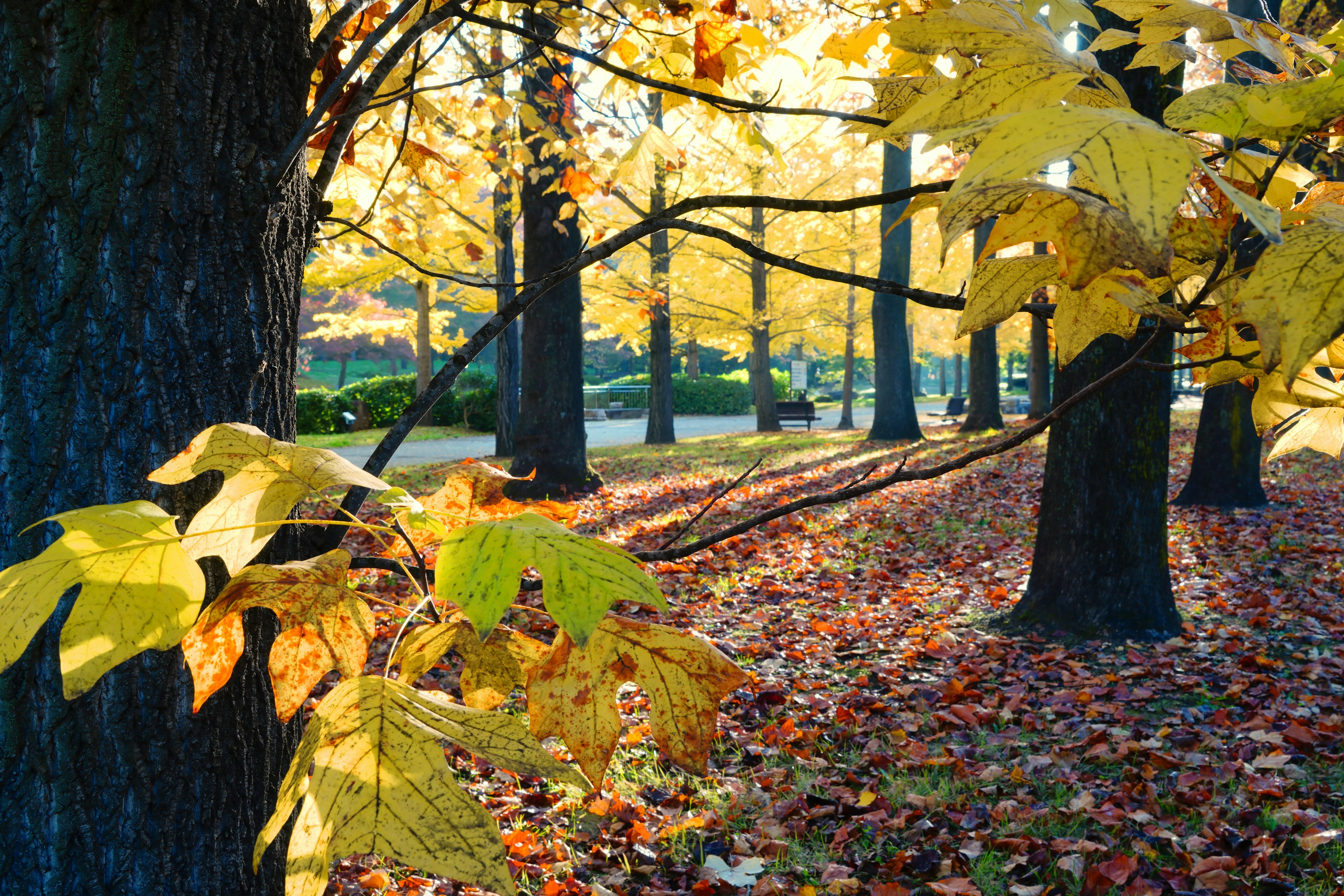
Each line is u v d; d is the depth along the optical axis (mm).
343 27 1498
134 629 596
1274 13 7461
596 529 8953
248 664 1405
